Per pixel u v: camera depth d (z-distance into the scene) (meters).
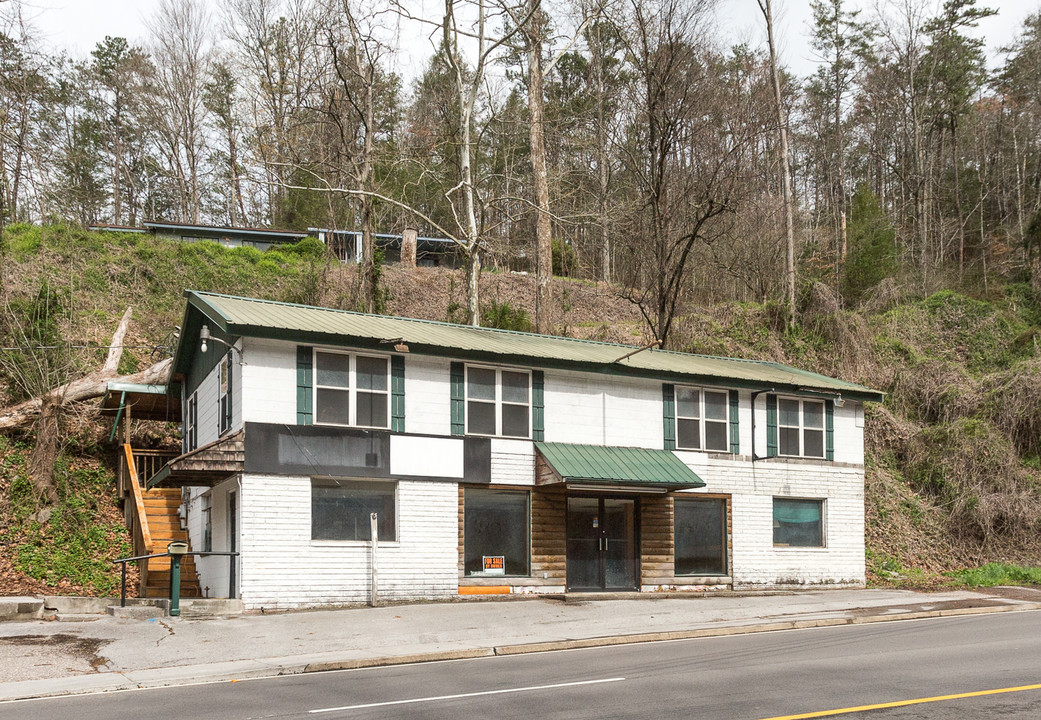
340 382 18.98
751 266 43.53
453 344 20.14
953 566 28.80
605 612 17.75
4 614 15.85
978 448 31.73
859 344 37.84
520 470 20.89
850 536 25.44
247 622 15.75
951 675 10.62
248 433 17.80
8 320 26.78
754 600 20.66
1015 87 58.25
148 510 24.11
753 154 46.16
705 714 8.48
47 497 22.89
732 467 23.80
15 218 36.09
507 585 20.38
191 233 44.97
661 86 33.78
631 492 21.86
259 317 18.62
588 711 8.67
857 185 61.66
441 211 46.94
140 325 32.41
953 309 40.53
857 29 62.06
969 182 57.84
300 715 8.64
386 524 19.22
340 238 46.38
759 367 27.23
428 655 12.59
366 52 30.97
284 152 38.53
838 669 11.13
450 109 35.97
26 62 26.12
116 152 58.75
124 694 10.07
